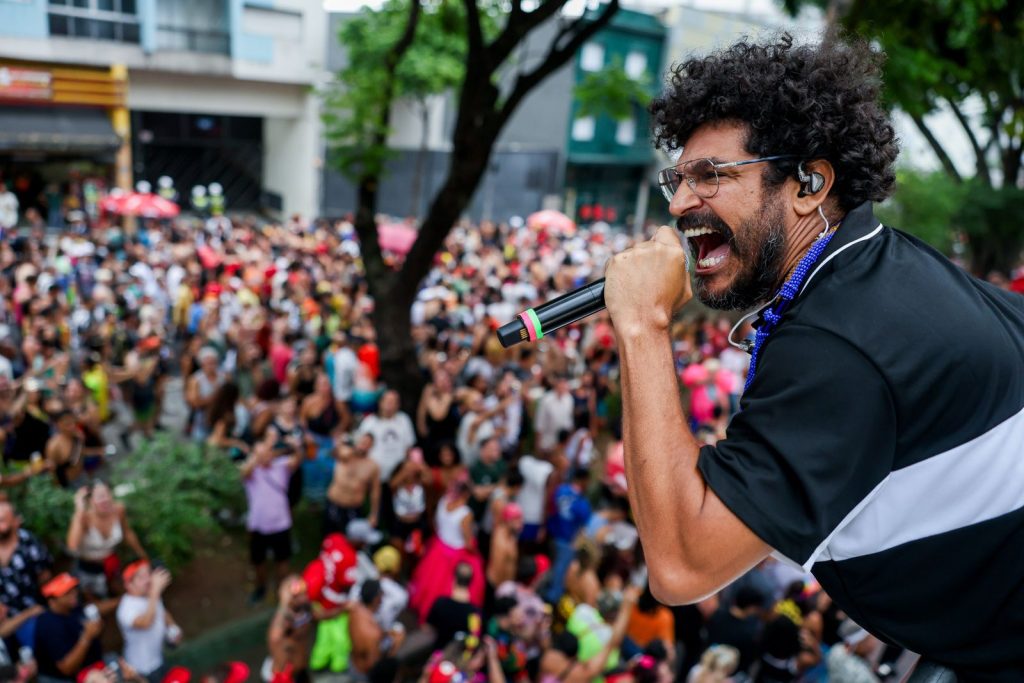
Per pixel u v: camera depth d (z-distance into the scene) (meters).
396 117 25.94
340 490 7.22
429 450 8.50
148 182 26.53
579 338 13.23
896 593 0.95
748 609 5.45
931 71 5.73
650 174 31.73
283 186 26.64
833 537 0.95
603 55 28.33
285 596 5.47
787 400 0.91
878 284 0.97
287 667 5.45
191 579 7.41
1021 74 6.41
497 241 21.69
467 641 5.12
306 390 8.90
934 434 0.91
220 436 8.27
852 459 0.88
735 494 0.89
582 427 9.43
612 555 5.89
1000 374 0.94
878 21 5.64
